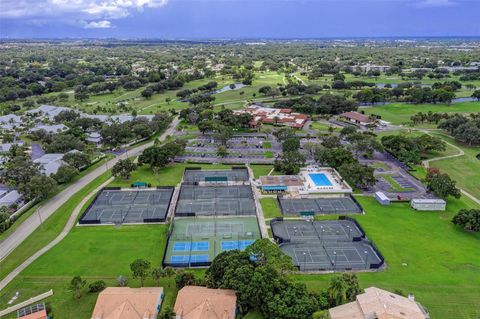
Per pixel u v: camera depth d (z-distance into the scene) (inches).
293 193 5753.0
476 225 4424.2
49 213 5132.9
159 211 5216.5
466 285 3612.2
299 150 7746.1
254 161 7140.8
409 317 2888.8
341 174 5954.7
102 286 3521.2
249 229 4734.3
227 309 3078.2
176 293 3484.3
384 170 6712.6
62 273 3806.6
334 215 5073.8
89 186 6048.2
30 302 3378.4
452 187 5315.0
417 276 3757.4
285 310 2942.9
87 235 4571.9
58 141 7642.7
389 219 4943.4
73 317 3201.3
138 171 6737.2
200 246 4345.5
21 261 4030.5
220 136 7780.5
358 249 4284.0
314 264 3988.7
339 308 3073.3
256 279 3142.2
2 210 4958.2
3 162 6939.0
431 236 4522.6
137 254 4160.9
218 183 6166.3
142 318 3048.7
